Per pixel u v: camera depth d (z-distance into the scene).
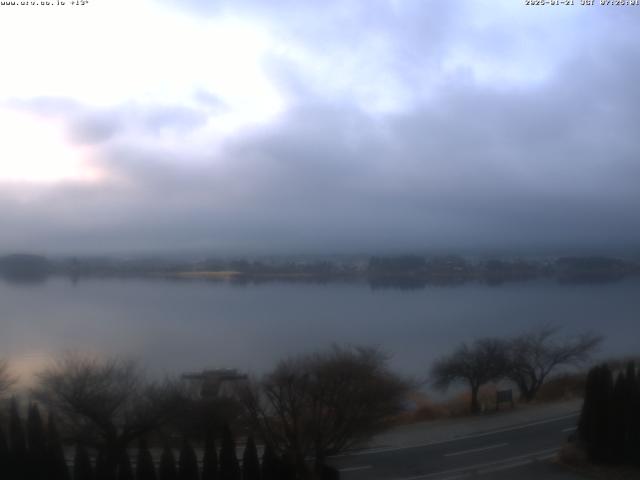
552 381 50.47
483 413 39.00
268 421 28.77
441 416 38.31
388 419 34.53
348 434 27.66
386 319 108.88
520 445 32.38
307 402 28.39
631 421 29.22
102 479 23.86
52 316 115.62
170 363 66.62
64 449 29.19
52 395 29.36
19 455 24.23
